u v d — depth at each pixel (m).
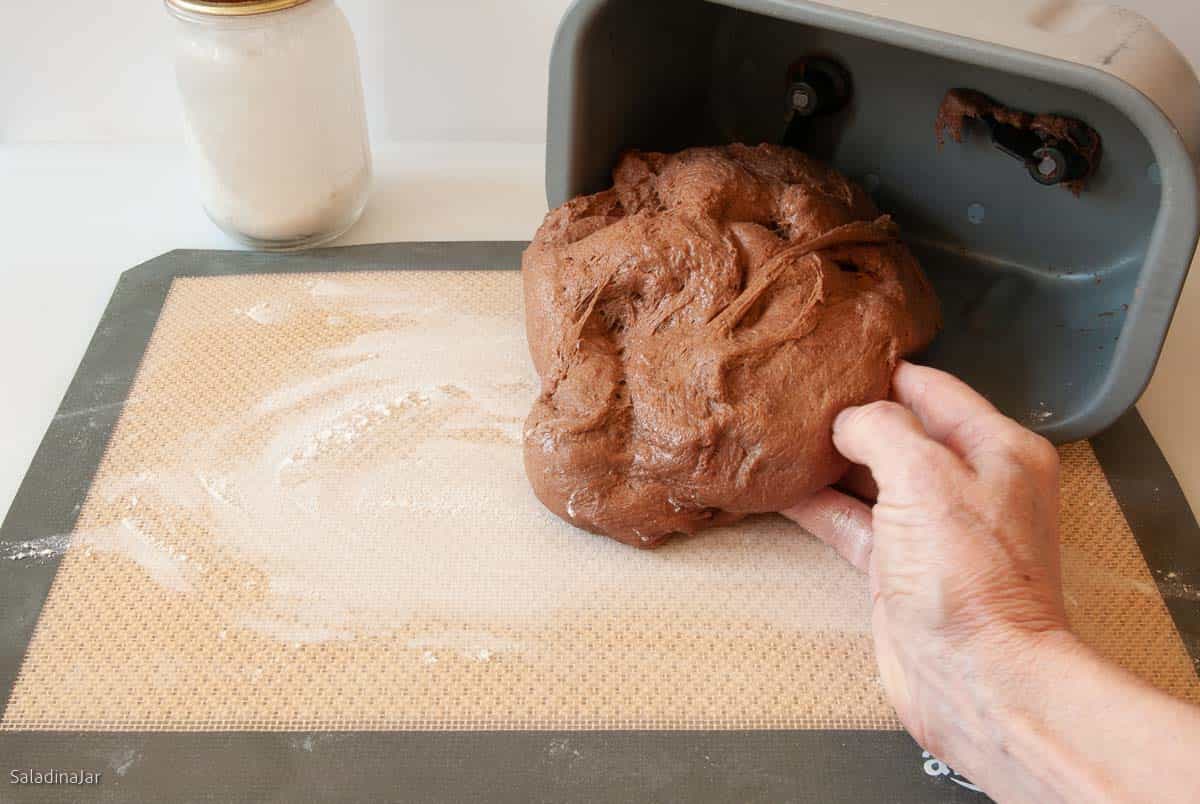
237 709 0.42
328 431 0.51
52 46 0.64
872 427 0.42
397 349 0.54
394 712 0.42
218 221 0.59
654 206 0.51
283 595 0.45
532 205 0.63
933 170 0.55
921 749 0.41
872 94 0.54
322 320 0.56
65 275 0.58
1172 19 0.59
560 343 0.48
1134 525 0.48
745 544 0.48
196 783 0.40
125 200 0.63
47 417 0.51
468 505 0.48
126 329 0.55
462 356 0.54
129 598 0.45
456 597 0.45
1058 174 0.50
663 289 0.47
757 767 0.41
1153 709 0.35
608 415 0.45
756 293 0.47
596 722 0.42
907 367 0.46
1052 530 0.40
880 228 0.51
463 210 0.63
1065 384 0.49
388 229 0.61
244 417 0.51
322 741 0.41
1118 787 0.34
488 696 0.42
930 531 0.39
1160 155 0.40
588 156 0.52
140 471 0.49
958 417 0.44
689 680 0.43
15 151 0.66
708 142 0.59
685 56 0.54
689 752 0.41
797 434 0.44
